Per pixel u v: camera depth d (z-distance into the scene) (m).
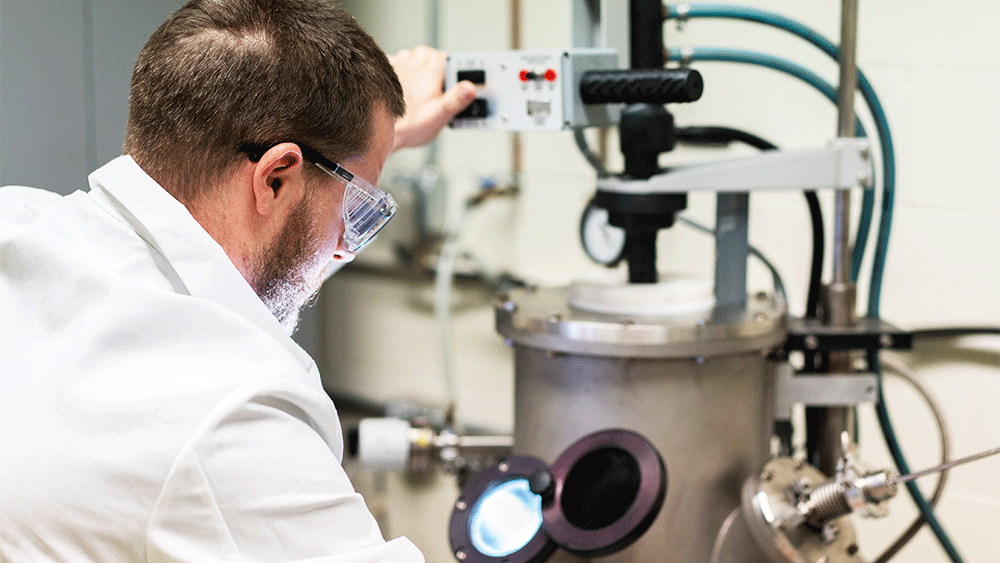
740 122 1.48
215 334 0.63
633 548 0.91
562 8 1.66
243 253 0.71
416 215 1.90
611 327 0.89
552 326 0.92
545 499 0.85
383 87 0.75
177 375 0.60
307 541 0.60
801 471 0.94
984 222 1.29
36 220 0.69
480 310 1.88
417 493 1.90
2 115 1.33
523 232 1.79
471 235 1.87
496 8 1.75
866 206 1.13
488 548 0.86
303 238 0.73
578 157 1.69
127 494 0.57
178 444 0.57
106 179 0.68
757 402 0.96
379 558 0.62
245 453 0.58
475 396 1.91
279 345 0.66
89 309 0.64
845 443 1.00
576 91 0.92
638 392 0.90
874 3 1.34
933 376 1.36
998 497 1.32
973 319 1.32
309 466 0.61
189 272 0.66
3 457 0.59
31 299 0.66
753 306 1.00
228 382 0.60
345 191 0.74
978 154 1.29
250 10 0.69
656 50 0.99
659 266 1.61
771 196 1.48
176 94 0.67
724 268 1.02
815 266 1.11
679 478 0.91
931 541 1.39
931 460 1.38
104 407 0.59
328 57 0.69
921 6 1.30
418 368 1.99
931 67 1.30
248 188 0.69
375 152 0.77
